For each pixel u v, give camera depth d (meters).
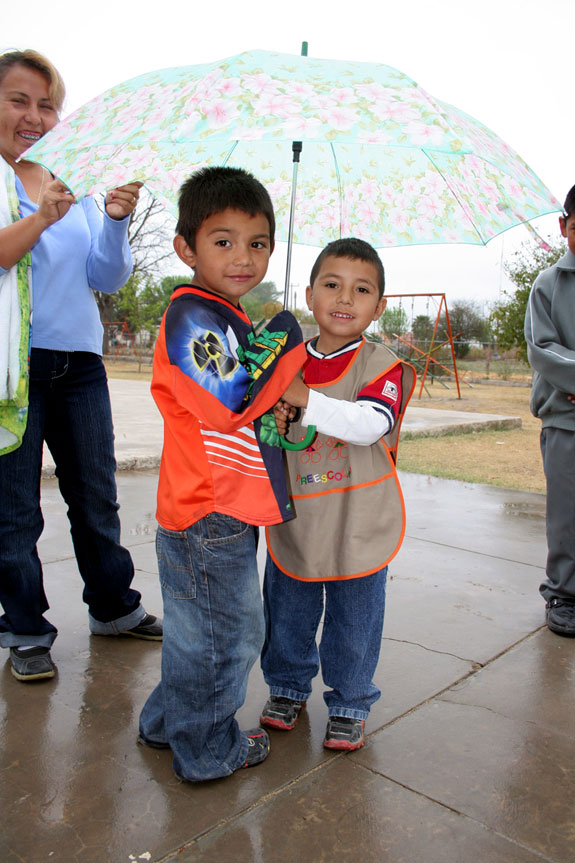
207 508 1.79
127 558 2.78
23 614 2.50
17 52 2.29
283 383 1.79
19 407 2.21
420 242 2.38
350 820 1.81
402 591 3.46
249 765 2.04
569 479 2.98
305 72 1.68
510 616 3.19
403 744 2.18
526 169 1.95
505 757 2.12
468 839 1.75
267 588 2.25
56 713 2.30
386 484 2.11
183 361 1.70
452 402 16.47
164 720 2.06
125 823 1.78
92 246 2.55
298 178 2.58
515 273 17.47
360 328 2.07
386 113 1.58
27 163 2.45
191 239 1.81
